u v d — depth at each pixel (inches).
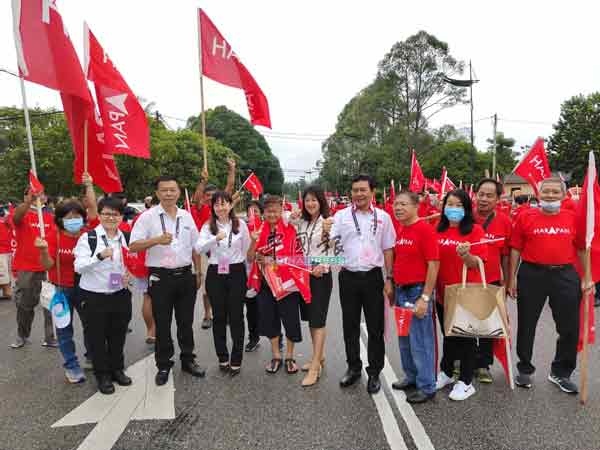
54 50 173.6
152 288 170.7
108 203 161.9
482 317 145.6
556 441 124.2
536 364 184.1
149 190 794.8
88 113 185.2
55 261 181.5
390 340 222.2
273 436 129.6
